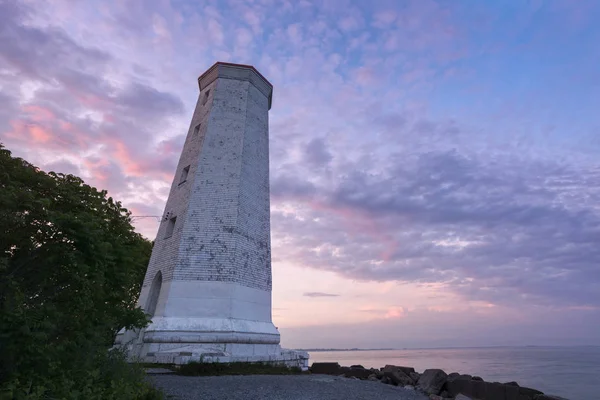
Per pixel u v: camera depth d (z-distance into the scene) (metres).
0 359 7.50
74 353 8.86
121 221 10.92
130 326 11.12
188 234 21.77
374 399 14.13
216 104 25.95
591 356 148.12
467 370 68.62
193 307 20.14
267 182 26.16
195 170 23.69
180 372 16.83
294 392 13.73
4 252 8.21
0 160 8.59
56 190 9.12
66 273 8.61
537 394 14.16
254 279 22.42
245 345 20.02
